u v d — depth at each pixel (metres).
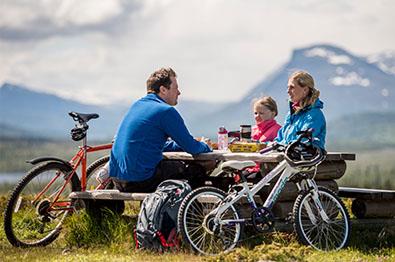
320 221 12.61
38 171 13.87
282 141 13.97
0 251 12.96
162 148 13.51
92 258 11.55
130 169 13.33
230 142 14.74
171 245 12.16
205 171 13.95
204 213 12.30
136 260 11.25
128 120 13.61
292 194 12.99
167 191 12.41
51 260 11.59
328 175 13.41
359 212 14.40
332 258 11.32
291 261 10.93
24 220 14.20
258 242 12.48
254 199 12.66
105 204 14.52
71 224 13.91
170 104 14.01
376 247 13.04
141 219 12.40
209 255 11.77
